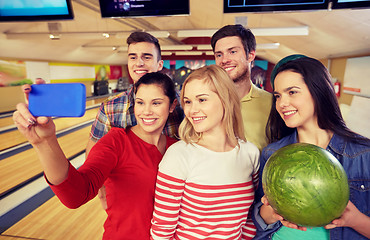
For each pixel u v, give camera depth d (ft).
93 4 16.10
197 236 2.77
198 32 15.25
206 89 2.74
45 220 8.23
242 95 4.71
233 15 14.48
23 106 1.76
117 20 20.02
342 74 16.90
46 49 28.60
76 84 1.66
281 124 3.54
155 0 6.68
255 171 3.25
